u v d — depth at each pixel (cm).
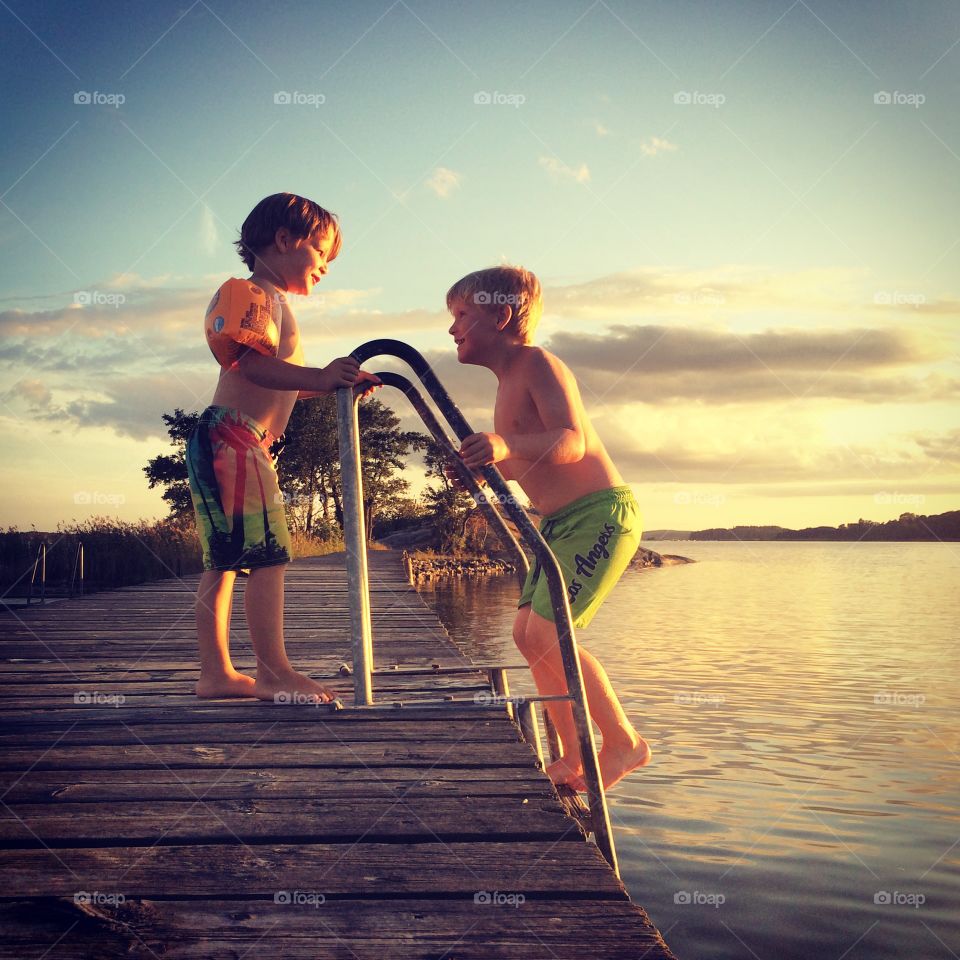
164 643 498
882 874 332
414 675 386
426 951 128
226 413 299
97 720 281
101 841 173
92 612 685
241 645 478
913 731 631
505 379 280
